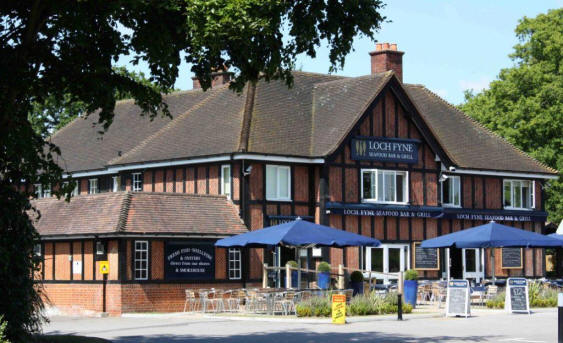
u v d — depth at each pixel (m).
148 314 33.75
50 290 36.88
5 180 19.20
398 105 43.34
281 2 18.52
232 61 19.92
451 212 44.66
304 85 45.59
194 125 43.28
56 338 22.03
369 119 42.22
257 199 39.00
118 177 44.72
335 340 22.86
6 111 18.80
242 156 38.47
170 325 28.66
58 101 20.38
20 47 18.94
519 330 25.23
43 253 37.28
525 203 48.34
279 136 40.78
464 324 27.47
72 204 38.00
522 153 49.66
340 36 19.92
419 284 39.22
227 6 17.62
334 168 40.81
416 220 43.66
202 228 36.44
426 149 44.12
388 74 42.84
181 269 35.66
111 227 34.44
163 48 18.72
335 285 39.28
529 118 60.50
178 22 18.53
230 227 37.47
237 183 38.81
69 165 48.09
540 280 39.97
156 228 35.06
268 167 39.56
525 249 47.78
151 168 42.47
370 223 41.91
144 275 34.72
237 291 33.69
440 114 49.81
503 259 46.75
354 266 41.19
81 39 18.77
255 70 20.12
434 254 44.06
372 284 37.91
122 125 49.81
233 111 42.41
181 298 35.47
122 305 34.06
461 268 45.19
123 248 34.31
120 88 20.19
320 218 40.38
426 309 34.69
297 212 40.12
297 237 31.62
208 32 17.73
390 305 32.34
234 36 17.97
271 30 18.28
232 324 28.61
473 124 50.34
